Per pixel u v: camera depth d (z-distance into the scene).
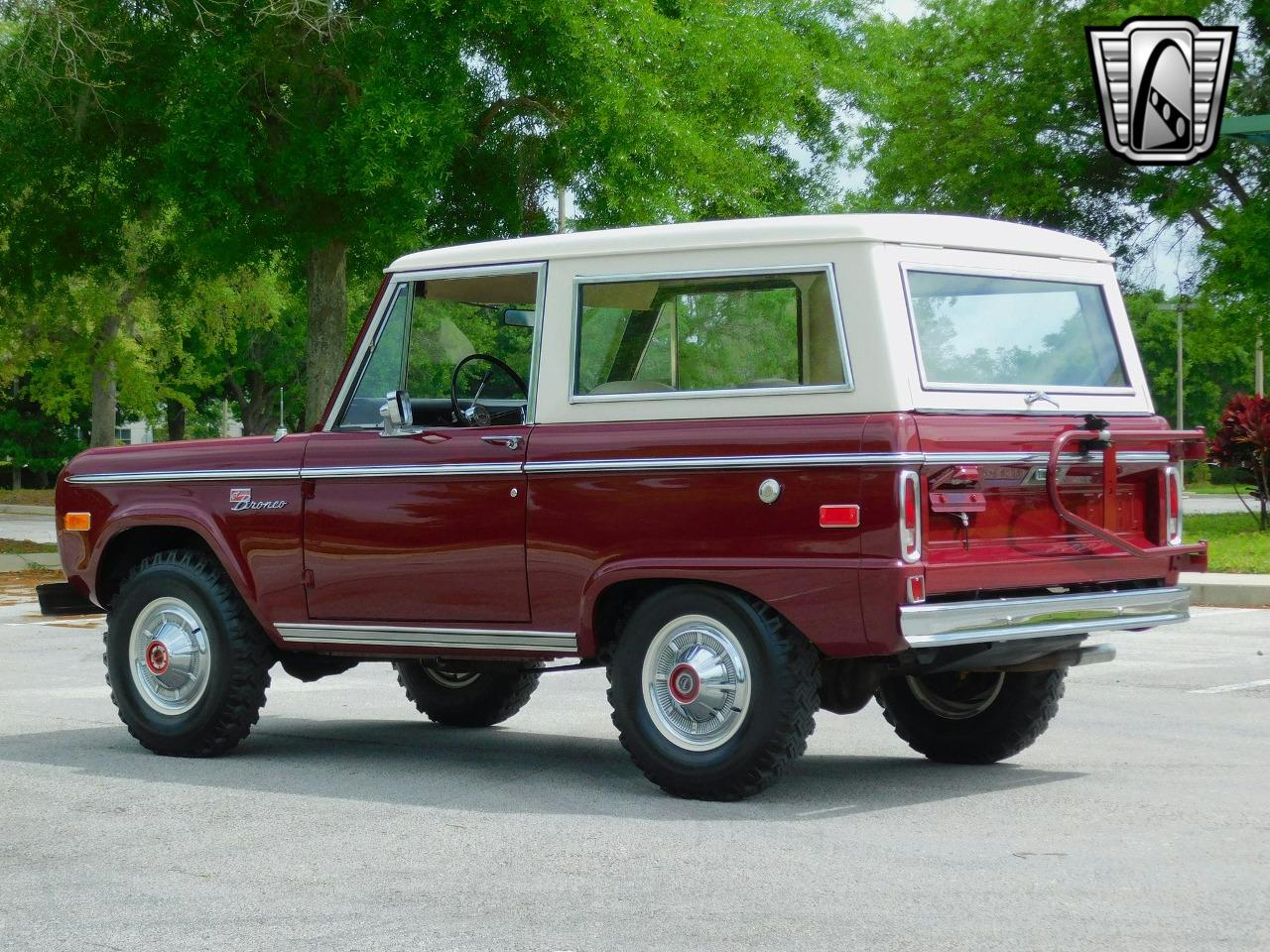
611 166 23.34
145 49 24.08
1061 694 8.59
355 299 36.81
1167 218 34.78
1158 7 32.19
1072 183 36.97
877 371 7.13
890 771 8.51
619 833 6.97
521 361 8.15
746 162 29.14
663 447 7.48
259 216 23.27
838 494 7.04
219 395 78.94
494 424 8.22
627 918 5.60
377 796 7.93
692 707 7.48
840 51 39.34
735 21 29.16
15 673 13.30
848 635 7.01
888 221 7.38
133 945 5.36
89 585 9.52
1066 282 8.10
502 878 6.21
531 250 8.10
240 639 9.00
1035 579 7.49
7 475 81.56
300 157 22.77
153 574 9.21
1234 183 33.19
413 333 8.57
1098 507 7.94
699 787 7.49
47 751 9.41
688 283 7.64
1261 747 9.22
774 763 7.32
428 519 8.23
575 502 7.74
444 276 8.43
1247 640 14.85
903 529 6.91
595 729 10.19
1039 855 6.48
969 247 7.64
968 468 7.16
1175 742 9.40
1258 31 32.75
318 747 9.54
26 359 40.28
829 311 7.26
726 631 7.37
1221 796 7.72
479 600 8.08
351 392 8.76
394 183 22.52
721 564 7.30
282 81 23.70
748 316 7.47
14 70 24.62
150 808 7.69
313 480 8.65
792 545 7.14
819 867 6.31
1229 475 73.06
